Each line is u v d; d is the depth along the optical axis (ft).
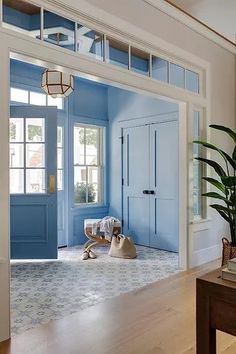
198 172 13.97
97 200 19.25
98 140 19.40
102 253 15.75
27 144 14.30
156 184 16.83
